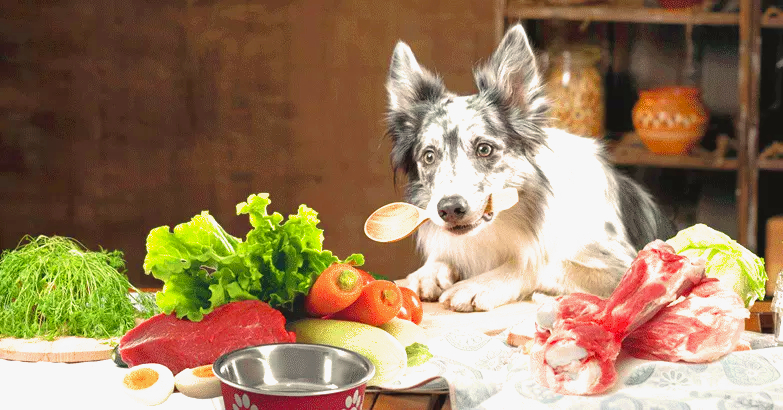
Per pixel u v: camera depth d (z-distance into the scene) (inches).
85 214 187.8
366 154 183.0
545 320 58.2
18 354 64.9
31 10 183.5
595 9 140.9
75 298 68.4
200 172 186.2
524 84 93.3
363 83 181.3
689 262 59.1
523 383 57.1
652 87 152.2
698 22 140.8
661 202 149.9
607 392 55.8
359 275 63.0
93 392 57.9
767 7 142.7
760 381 56.3
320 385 53.7
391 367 58.7
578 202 95.5
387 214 75.5
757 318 77.7
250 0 181.0
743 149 140.6
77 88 185.2
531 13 141.4
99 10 183.0
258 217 61.6
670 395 55.5
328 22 180.2
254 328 59.7
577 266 93.7
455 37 177.9
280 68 182.1
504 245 95.3
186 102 184.5
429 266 98.7
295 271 61.8
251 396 47.9
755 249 142.3
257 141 184.4
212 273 61.6
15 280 68.5
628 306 56.9
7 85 185.0
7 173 186.7
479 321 83.6
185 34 182.9
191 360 59.2
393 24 179.0
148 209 187.6
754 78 139.5
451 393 56.6
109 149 186.4
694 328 58.3
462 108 92.5
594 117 139.8
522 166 92.8
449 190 88.4
